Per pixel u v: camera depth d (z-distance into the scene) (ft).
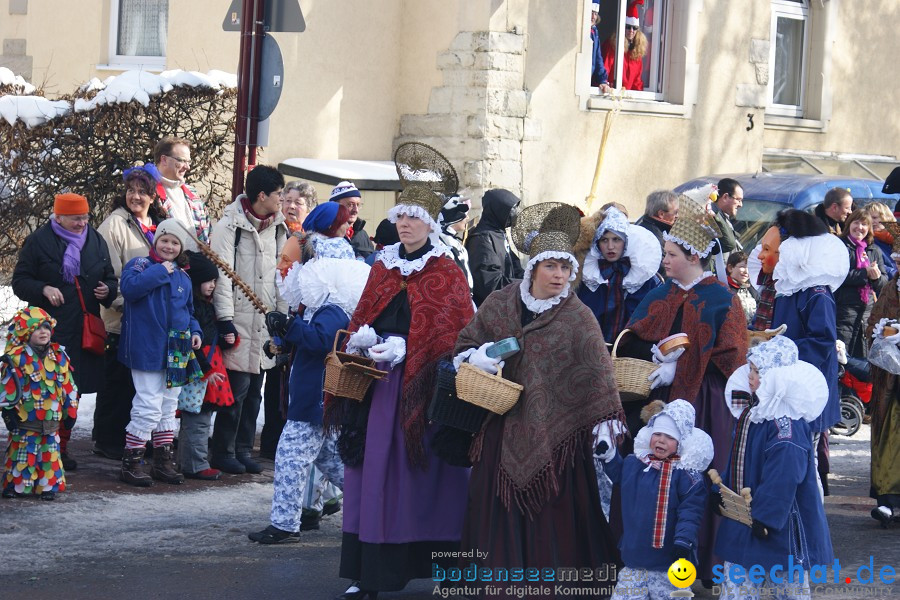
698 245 35.01
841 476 52.08
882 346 42.80
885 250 60.23
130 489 43.88
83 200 45.14
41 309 42.65
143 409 44.11
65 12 81.15
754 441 29.30
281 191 46.83
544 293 31.01
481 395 30.14
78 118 62.13
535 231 32.12
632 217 84.89
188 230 44.16
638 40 85.46
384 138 78.79
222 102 63.10
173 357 43.78
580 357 30.50
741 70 90.53
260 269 46.60
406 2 78.84
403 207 33.37
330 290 36.06
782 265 42.29
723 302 34.78
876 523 44.27
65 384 42.39
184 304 44.09
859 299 57.77
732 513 29.45
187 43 75.00
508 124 76.69
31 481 41.81
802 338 42.09
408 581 33.45
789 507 28.43
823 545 29.25
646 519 30.32
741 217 70.13
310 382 37.04
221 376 45.68
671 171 86.89
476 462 31.35
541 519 30.17
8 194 63.57
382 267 34.04
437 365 32.55
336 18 75.31
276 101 48.91
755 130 91.81
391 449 32.58
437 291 33.24
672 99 87.66
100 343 45.27
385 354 32.63
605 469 31.81
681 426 30.37
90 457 48.39
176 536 38.81
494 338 31.35
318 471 40.09
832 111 100.37
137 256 46.85
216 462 47.42
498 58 75.87
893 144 103.91
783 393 28.66
